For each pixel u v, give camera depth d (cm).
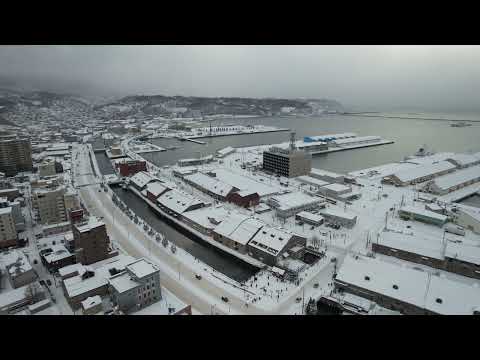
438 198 19725
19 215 15138
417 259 12056
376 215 17012
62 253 12206
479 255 11275
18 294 9775
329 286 10656
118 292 8738
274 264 12025
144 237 14550
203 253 13638
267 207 17888
